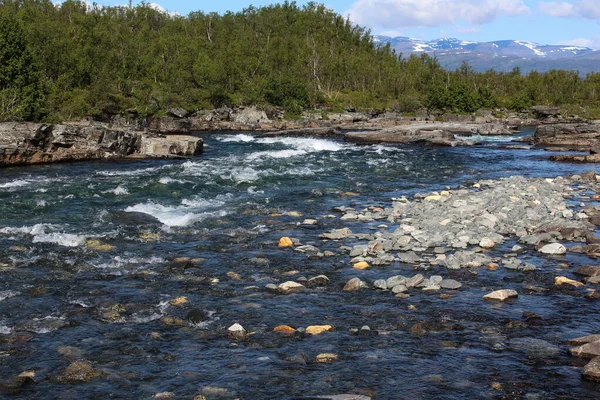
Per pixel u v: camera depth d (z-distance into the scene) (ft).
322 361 33.06
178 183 100.89
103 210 76.84
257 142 210.59
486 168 135.95
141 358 33.37
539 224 70.59
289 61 513.04
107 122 276.62
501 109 503.61
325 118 371.35
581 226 67.21
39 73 225.76
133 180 103.96
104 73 315.58
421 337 36.65
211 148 183.93
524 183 105.40
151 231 66.18
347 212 79.56
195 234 65.16
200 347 34.96
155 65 394.32
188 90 367.45
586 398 28.68
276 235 65.36
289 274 50.62
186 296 44.47
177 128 279.49
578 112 465.88
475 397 28.84
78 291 45.11
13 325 37.99
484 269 52.29
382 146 195.83
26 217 72.64
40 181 102.63
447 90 470.80
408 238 61.87
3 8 416.26
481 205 81.46
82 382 30.25
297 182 106.22
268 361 33.01
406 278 48.03
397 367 32.27
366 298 44.29
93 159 141.38
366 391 29.37
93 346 34.96
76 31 384.88
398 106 442.50
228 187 98.63
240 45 486.38
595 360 31.71
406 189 101.19
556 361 33.04
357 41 655.76
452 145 199.82
